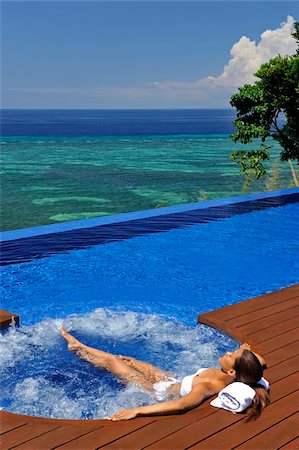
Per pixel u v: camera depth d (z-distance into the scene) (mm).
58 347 5973
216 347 5801
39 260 9359
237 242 10586
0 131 129750
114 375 5293
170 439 3715
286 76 16688
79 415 4676
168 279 8625
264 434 3764
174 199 35875
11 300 7684
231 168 54656
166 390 4895
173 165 57844
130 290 8141
